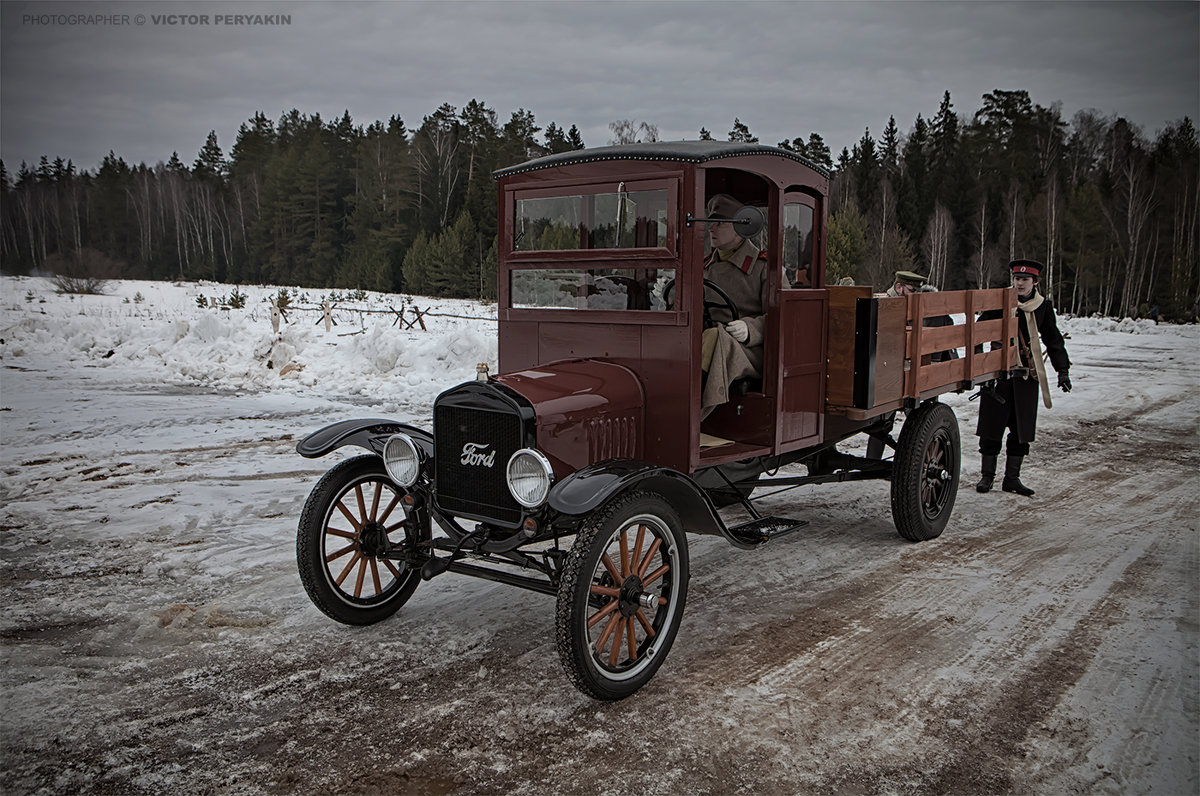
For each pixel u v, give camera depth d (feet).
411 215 215.10
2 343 52.80
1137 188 162.91
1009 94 206.59
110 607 14.42
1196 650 13.15
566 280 15.05
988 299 21.42
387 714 11.07
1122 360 59.47
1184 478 25.52
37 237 287.07
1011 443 23.53
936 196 185.88
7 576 15.76
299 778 9.54
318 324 70.38
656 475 11.83
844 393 16.98
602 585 11.94
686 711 11.21
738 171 16.55
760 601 15.38
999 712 11.16
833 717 11.03
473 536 13.12
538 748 10.25
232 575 16.02
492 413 12.59
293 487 22.34
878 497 23.40
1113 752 10.16
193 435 28.68
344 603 13.70
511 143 211.41
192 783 9.41
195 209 274.98
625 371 14.19
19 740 10.23
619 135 197.26
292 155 235.81
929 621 14.37
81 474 23.38
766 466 17.06
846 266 140.46
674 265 13.52
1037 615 14.61
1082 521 20.86
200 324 49.19
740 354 15.35
